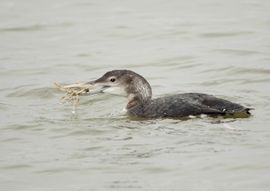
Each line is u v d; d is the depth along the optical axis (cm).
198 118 1464
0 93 1839
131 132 1438
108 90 1634
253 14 2489
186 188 1162
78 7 2697
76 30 2417
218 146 1316
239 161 1241
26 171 1274
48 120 1568
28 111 1656
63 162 1303
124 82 1623
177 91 1791
